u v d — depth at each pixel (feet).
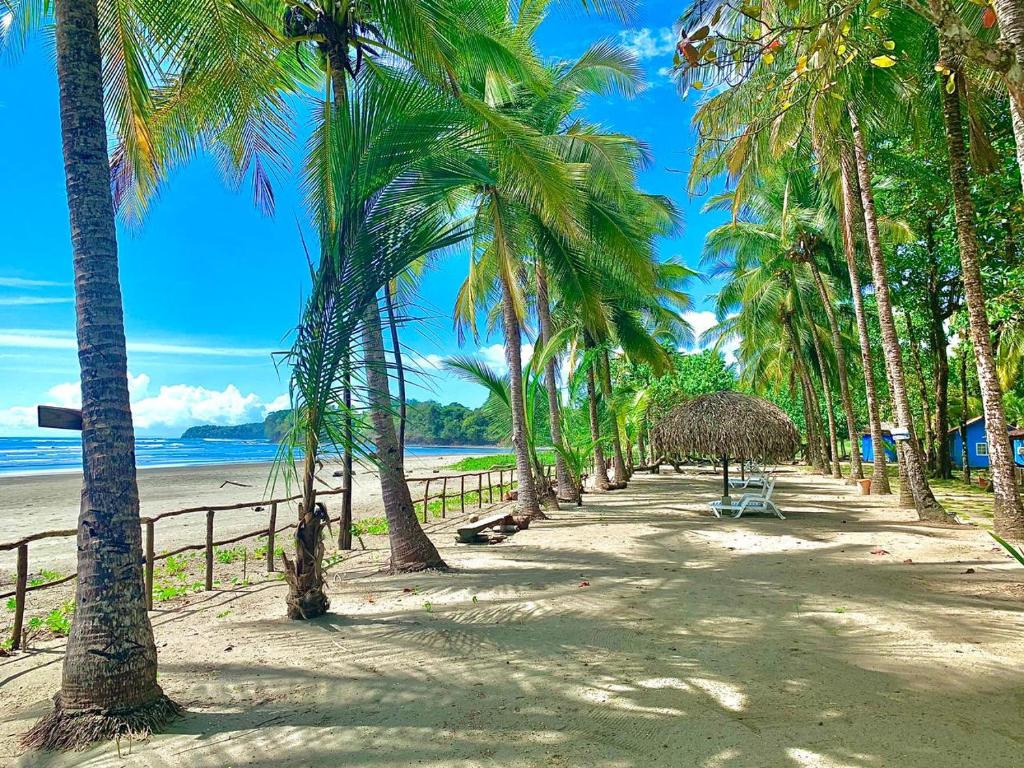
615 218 39.42
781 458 37.99
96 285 11.65
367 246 17.25
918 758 9.23
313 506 18.47
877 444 52.31
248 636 16.51
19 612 16.40
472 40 26.61
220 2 18.66
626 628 16.11
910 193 44.29
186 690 12.80
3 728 11.48
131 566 11.42
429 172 18.24
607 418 61.87
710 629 15.83
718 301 86.33
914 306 67.10
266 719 11.34
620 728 10.48
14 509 57.77
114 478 11.39
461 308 53.78
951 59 17.02
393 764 9.57
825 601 18.26
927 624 15.75
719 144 25.13
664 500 50.85
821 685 12.01
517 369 41.24
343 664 14.14
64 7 12.04
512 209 36.42
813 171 58.85
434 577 23.29
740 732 10.18
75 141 11.85
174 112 24.93
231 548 34.58
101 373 11.46
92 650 10.94
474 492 55.93
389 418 25.04
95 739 10.48
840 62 16.46
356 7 23.21
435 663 13.98
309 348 16.69
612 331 57.00
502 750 9.89
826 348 89.81
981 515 38.60
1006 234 39.81
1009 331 55.16
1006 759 9.16
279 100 24.21
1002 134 35.32
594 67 40.40
